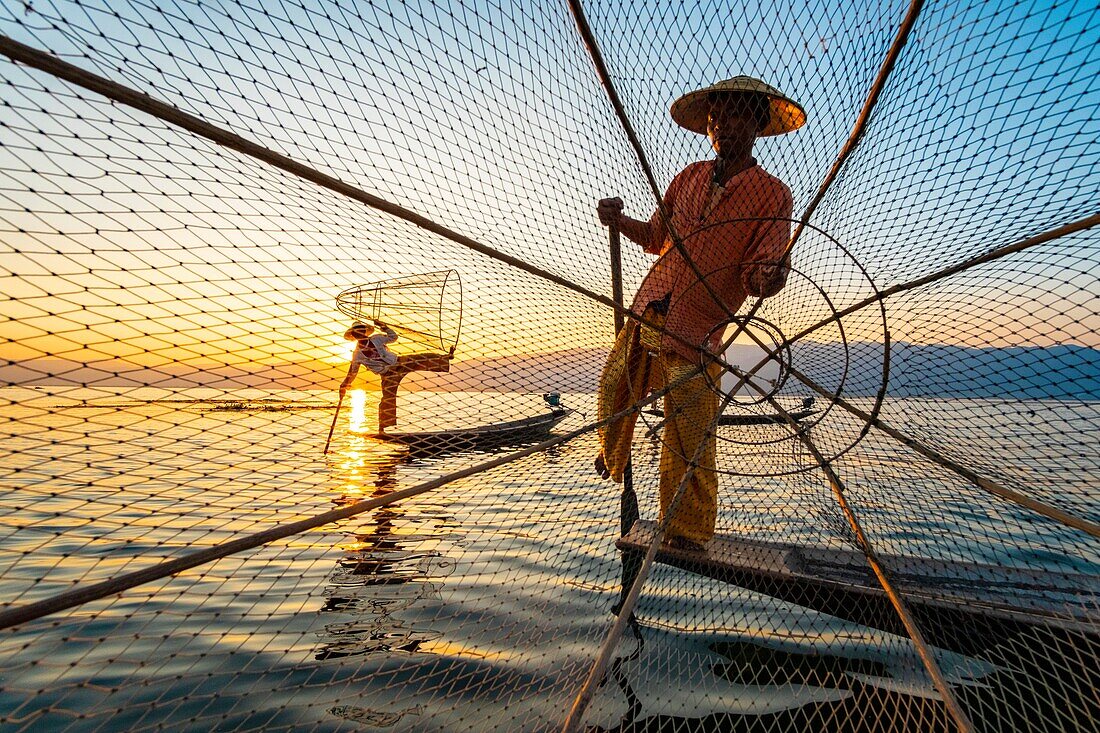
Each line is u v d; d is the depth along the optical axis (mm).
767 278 3072
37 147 1493
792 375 3236
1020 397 2807
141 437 1726
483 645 2846
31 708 2316
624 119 2711
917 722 2238
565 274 3234
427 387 3373
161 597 3402
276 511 2395
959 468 2584
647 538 3465
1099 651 2180
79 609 3246
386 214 2350
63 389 1516
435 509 4492
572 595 3438
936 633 2604
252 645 2855
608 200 3348
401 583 3586
